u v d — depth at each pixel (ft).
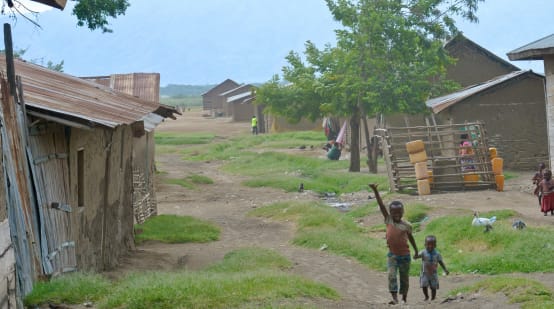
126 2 111.86
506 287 43.04
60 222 45.70
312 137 238.89
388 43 142.92
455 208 84.53
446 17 147.02
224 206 111.04
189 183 137.39
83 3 107.55
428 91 143.43
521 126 128.06
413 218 82.58
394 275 44.62
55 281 41.32
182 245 75.72
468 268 57.41
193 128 319.88
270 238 80.07
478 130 102.99
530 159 128.26
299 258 64.75
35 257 40.29
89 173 53.67
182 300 38.52
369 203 97.66
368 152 143.33
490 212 76.74
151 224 86.02
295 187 127.44
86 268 51.90
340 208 104.17
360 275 58.29
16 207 36.94
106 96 59.67
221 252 69.82
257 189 130.31
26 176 39.70
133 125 67.10
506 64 163.32
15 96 39.42
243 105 352.69
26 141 40.40
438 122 151.43
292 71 151.94
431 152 102.58
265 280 44.09
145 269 59.41
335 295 45.21
